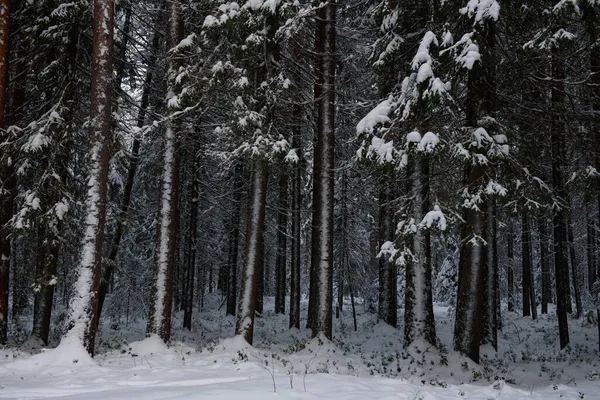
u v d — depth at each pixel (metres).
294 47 13.98
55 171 12.38
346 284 23.53
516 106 11.84
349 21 16.30
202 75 11.84
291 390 6.11
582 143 11.94
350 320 23.03
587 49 11.07
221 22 11.27
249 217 12.17
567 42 9.99
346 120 17.81
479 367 10.34
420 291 11.97
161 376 7.67
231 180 21.77
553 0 11.24
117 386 6.73
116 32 14.45
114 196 18.00
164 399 5.45
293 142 18.58
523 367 12.34
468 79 10.89
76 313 9.47
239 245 25.83
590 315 20.72
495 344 15.23
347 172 19.05
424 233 12.02
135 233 22.77
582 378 10.75
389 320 19.36
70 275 14.83
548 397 7.49
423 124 10.04
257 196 12.20
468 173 10.67
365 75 16.61
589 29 10.41
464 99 11.68
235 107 11.58
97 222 9.91
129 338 16.45
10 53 14.27
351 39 15.66
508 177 10.83
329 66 13.87
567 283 19.42
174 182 12.35
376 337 17.64
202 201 22.38
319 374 7.79
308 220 21.12
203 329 20.61
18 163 12.39
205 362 9.77
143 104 16.67
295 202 20.47
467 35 9.42
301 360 10.96
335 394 6.12
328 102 13.66
